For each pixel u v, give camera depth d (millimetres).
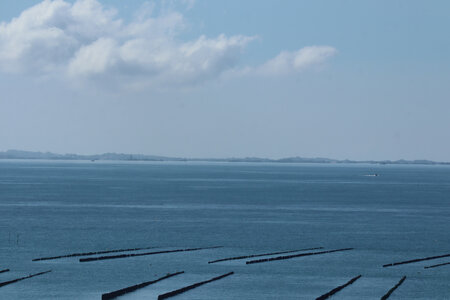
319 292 84875
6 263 99625
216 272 95312
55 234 130375
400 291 86438
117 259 104312
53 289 84812
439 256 110438
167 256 107438
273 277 92812
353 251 114812
